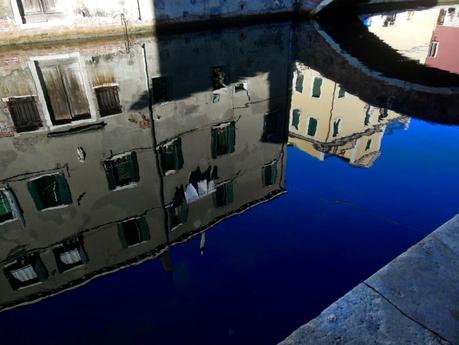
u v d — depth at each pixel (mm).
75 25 15031
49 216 6730
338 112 12523
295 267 4395
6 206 6910
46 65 13133
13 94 10953
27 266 5422
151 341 3684
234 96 11773
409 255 3115
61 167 7902
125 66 13484
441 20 20875
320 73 13789
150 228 6215
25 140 8914
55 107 10461
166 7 16750
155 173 8141
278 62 15008
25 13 14227
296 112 14055
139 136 9219
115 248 5684
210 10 18094
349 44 18188
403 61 15781
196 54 15406
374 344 2484
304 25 21234
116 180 7828
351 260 4449
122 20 15930
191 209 6910
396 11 24484
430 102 10414
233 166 8664
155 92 11602
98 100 10945
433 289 2820
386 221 5129
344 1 21125
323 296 3971
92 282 4723
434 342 2461
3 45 14219
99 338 3797
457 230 3336
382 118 9789
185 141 9242
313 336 2580
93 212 6852
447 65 15977
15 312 4328
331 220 5238
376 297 2787
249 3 19359
